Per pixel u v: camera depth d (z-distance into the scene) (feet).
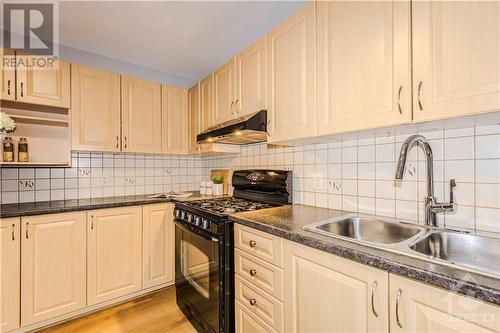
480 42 2.73
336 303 3.10
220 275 4.84
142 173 8.86
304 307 3.51
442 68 3.01
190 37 6.84
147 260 7.20
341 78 4.06
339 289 3.07
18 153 6.47
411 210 4.29
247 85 6.03
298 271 3.59
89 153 7.80
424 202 4.13
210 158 9.71
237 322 4.75
